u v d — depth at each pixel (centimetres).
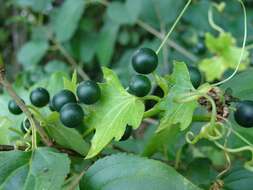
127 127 23
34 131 23
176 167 27
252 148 23
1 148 23
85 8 56
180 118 21
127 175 21
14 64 63
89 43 54
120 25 52
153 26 51
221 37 39
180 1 49
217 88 21
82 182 21
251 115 21
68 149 24
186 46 50
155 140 24
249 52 41
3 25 65
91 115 23
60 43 54
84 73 53
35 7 54
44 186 20
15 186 21
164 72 44
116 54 58
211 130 22
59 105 23
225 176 25
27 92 29
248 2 54
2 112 28
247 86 26
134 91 22
